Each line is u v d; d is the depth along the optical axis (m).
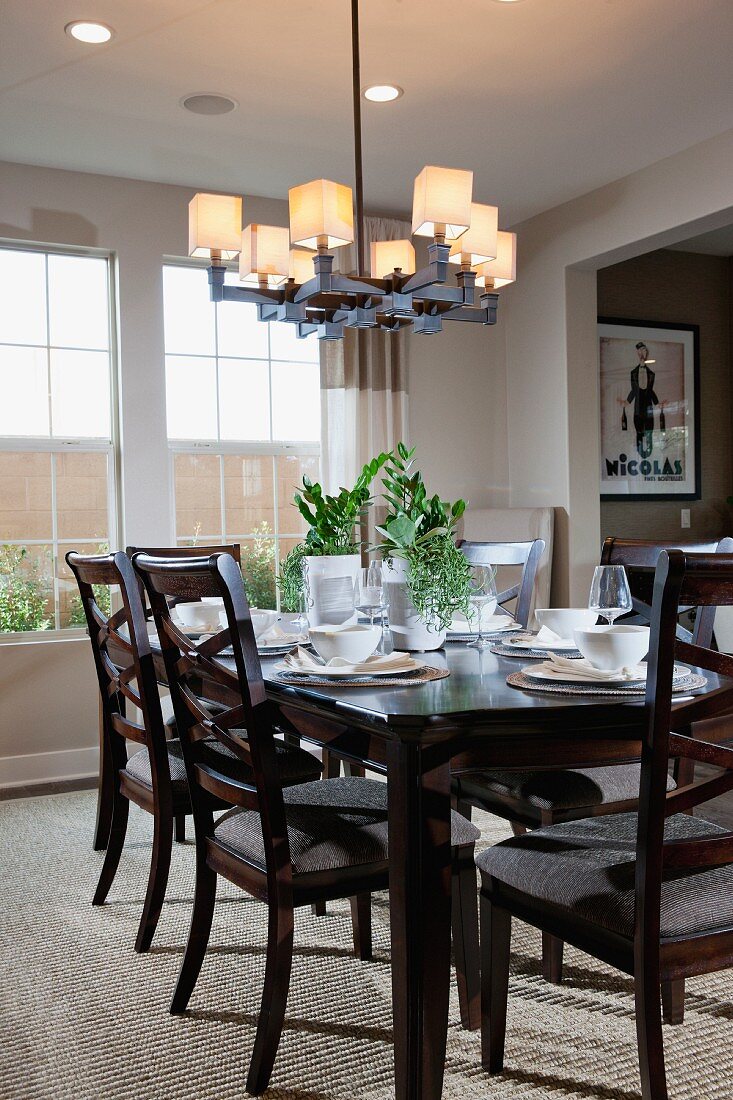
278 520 5.04
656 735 1.52
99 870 3.20
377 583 2.38
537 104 3.81
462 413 5.46
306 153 4.30
